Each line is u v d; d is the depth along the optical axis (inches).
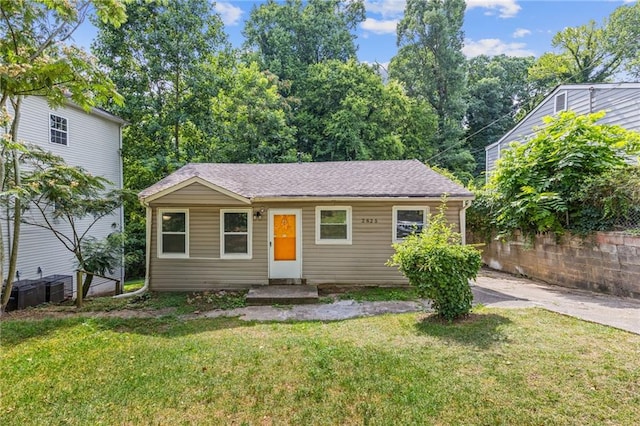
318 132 911.0
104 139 530.9
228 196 347.3
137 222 662.5
